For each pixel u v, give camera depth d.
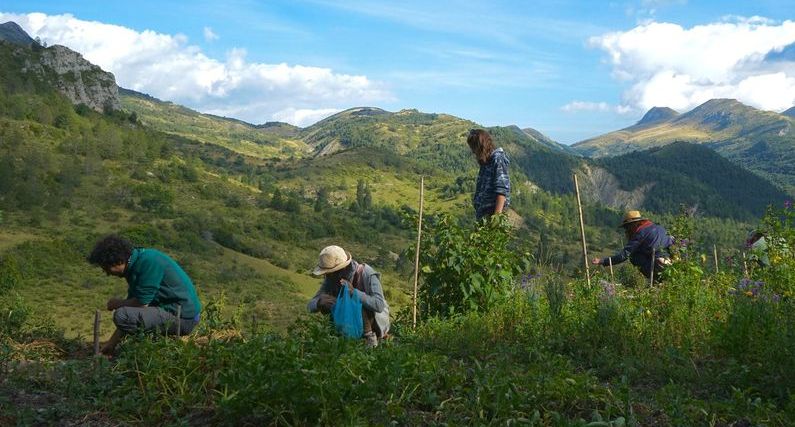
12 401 4.86
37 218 135.88
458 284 8.41
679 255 8.79
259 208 197.88
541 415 4.32
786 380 4.83
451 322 7.75
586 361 6.25
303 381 4.10
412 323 8.23
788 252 7.93
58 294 89.44
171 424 4.39
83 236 129.62
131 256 6.62
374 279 6.85
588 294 7.48
